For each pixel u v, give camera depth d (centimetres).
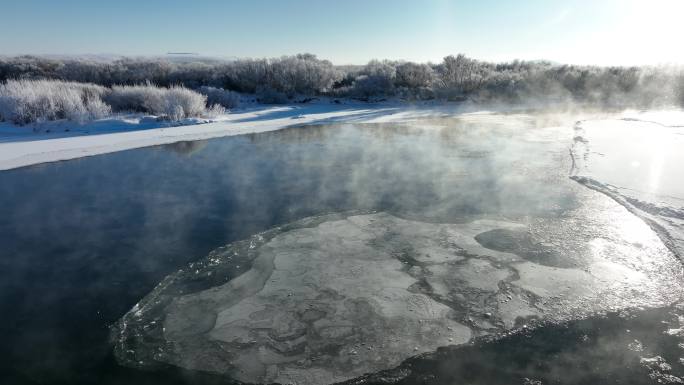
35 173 923
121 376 340
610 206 702
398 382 333
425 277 489
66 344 379
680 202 688
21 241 584
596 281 477
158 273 500
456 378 335
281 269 508
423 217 666
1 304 439
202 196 769
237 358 362
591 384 327
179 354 367
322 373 343
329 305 436
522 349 368
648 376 335
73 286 474
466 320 411
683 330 392
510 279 484
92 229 625
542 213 677
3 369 346
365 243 576
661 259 523
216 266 515
